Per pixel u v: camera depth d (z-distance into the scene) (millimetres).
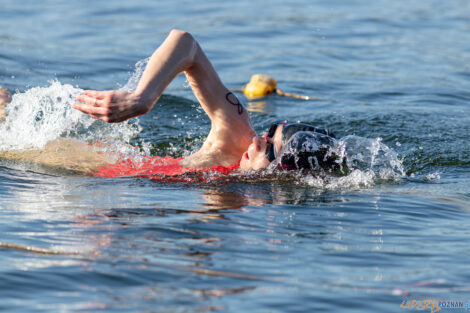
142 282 7945
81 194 12102
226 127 14680
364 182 13781
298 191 12883
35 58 31609
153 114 22266
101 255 8766
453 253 9500
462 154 17078
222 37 39781
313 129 13906
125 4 51938
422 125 20578
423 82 29500
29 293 7570
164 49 12938
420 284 8234
